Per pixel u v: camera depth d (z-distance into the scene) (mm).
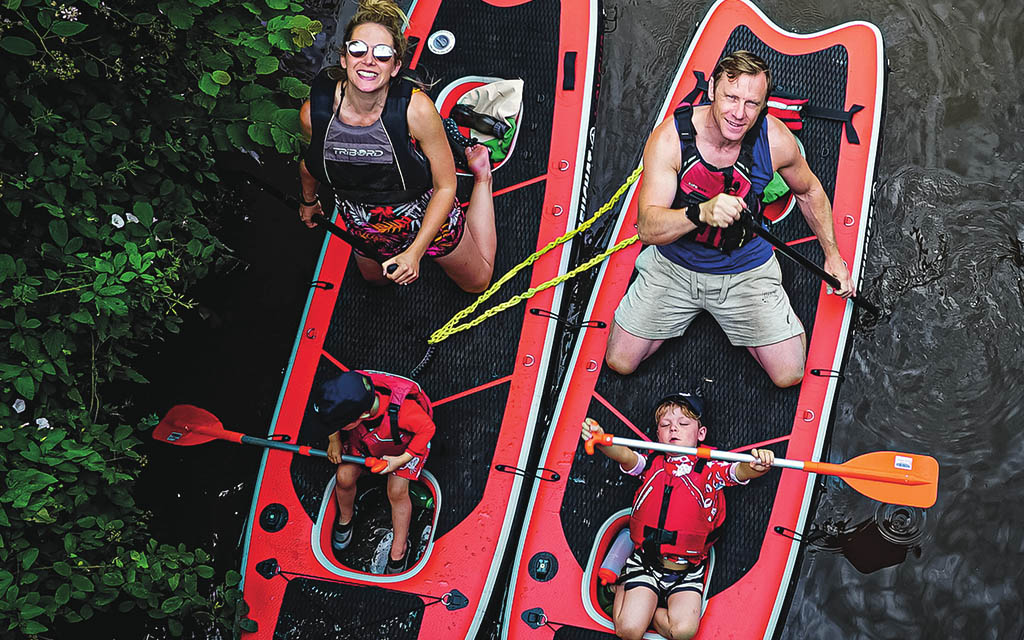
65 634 4199
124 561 4035
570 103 4949
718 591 4172
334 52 5488
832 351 4465
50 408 4004
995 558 4441
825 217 4227
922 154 5164
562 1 5141
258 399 4832
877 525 4492
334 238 4887
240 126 4605
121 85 4430
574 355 4621
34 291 3816
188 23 4340
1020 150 5152
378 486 4578
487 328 4613
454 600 4215
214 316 4941
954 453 4625
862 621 4375
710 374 4500
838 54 4945
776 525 4246
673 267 4266
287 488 4477
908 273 4914
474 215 4535
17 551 3762
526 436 4441
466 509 4359
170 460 4699
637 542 4148
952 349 4770
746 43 5066
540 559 4281
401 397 4148
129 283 4195
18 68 4051
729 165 3805
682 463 4094
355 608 4242
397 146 3682
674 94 5086
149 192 4543
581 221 4809
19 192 3961
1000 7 5367
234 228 5062
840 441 4668
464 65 5090
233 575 4293
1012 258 4926
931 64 5312
